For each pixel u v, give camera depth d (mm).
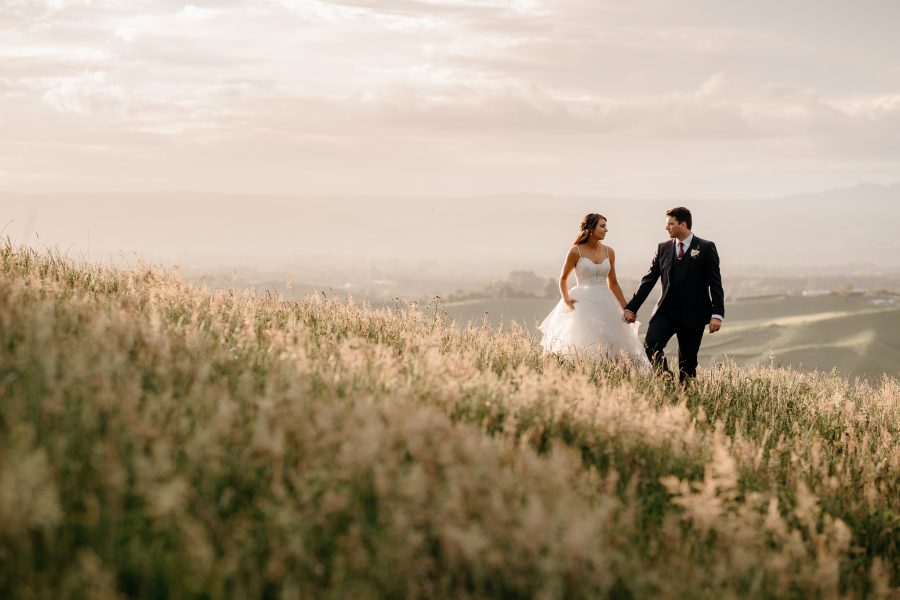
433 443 4332
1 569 2889
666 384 8523
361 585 3166
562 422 5633
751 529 4238
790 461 6102
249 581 3162
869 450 6680
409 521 3523
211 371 5027
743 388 8961
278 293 8828
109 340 4996
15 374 4145
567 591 3346
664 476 5191
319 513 3520
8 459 3145
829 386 9922
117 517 3254
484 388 5902
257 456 3850
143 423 3801
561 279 10367
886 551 4977
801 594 3979
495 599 3348
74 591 2865
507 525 3609
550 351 9062
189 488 3488
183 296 7516
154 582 3053
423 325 8711
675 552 4070
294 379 4867
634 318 9641
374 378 5562
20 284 6461
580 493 4277
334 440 4027
